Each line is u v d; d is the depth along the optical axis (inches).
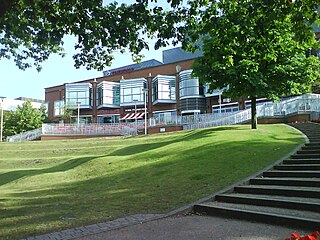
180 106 2224.4
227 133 759.7
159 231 246.5
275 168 419.5
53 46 490.6
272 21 321.7
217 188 366.9
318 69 867.4
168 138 1056.2
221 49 420.5
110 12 364.8
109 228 259.9
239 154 516.1
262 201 300.5
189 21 360.5
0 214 333.1
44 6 350.3
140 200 360.8
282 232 232.7
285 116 1198.9
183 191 376.8
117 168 623.2
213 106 2103.8
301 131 778.2
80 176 625.0
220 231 240.4
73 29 367.2
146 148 823.1
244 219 274.7
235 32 346.6
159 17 359.3
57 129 1868.8
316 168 386.0
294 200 288.4
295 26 305.9
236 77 780.0
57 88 2844.5
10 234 257.8
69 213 324.5
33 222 294.0
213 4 345.1
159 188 409.1
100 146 1147.9
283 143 581.6
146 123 1787.6
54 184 571.2
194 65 840.9
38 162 966.4
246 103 1930.4
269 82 799.1
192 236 230.5
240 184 366.6
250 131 779.4
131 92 2452.0
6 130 2401.6
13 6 364.2
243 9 330.0
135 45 390.0
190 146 659.4
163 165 556.4
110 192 428.5
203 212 305.7
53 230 265.0
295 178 357.1
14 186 615.2
